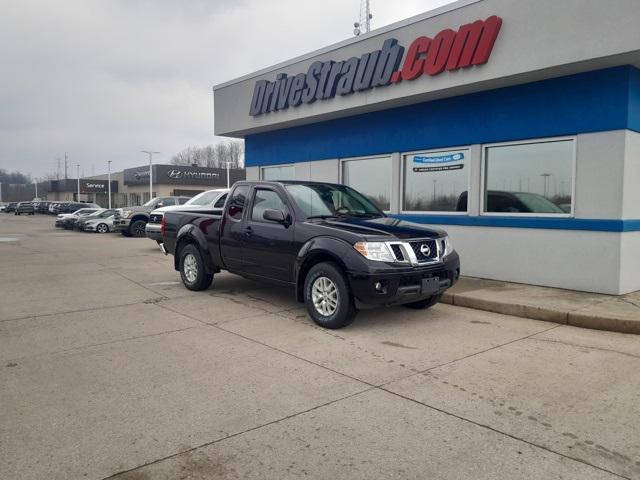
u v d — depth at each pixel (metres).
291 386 4.57
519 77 8.55
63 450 3.42
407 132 10.95
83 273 11.45
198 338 6.11
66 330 6.49
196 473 3.14
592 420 3.88
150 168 54.69
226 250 8.19
